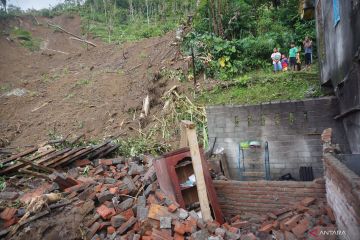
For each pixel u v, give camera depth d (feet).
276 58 40.57
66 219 18.24
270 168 29.32
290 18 50.52
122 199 20.90
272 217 19.80
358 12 17.29
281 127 28.78
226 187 22.66
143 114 42.06
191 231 17.49
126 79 55.11
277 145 29.04
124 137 39.17
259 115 29.53
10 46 85.05
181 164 22.18
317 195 19.67
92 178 23.89
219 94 37.91
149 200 20.03
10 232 17.13
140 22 106.42
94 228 18.12
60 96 56.13
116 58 69.56
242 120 30.17
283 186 20.77
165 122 38.50
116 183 22.77
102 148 31.12
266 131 29.37
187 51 47.39
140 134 38.88
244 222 19.75
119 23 112.78
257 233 17.75
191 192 22.03
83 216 18.69
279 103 28.71
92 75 61.77
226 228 18.25
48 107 52.90
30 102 55.62
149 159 27.81
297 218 17.92
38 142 41.70
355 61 18.22
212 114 31.30
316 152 27.76
